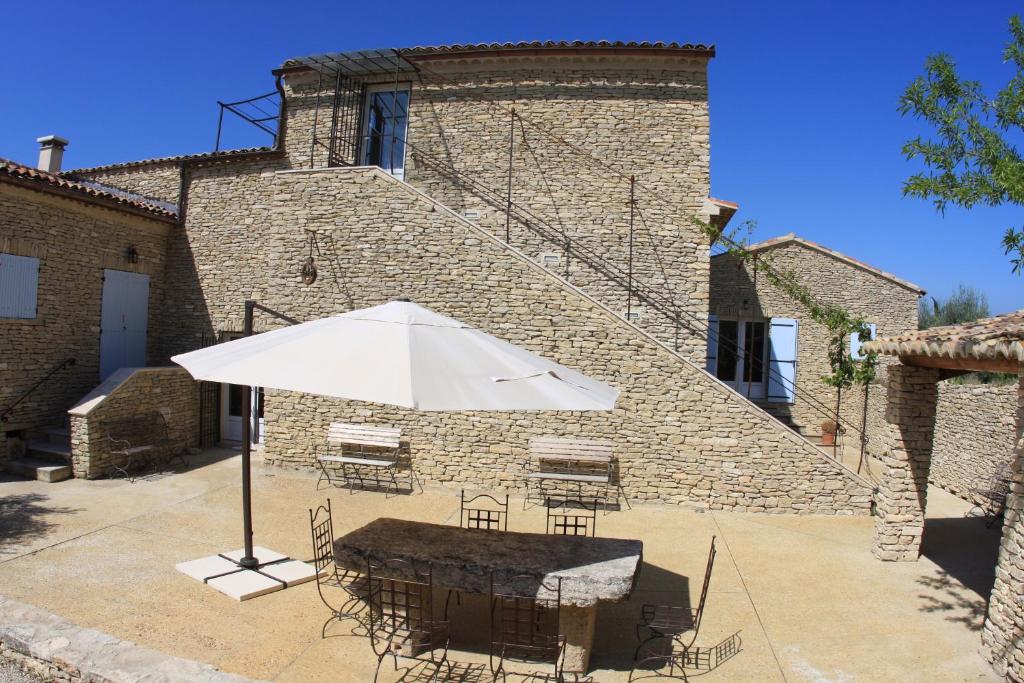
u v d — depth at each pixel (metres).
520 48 11.90
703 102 11.90
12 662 4.90
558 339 9.95
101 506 8.62
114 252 12.10
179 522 8.13
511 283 10.13
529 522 8.83
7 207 10.04
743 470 9.43
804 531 8.69
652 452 9.66
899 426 7.67
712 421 9.50
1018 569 5.05
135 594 5.99
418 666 4.97
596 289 11.91
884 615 6.21
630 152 11.99
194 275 13.20
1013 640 4.98
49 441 10.59
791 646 5.54
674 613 6.02
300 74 12.95
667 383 9.63
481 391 4.55
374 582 5.80
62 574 6.36
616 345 9.78
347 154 12.77
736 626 5.90
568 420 9.87
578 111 12.12
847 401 14.41
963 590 6.85
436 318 5.62
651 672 5.03
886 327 14.72
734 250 12.75
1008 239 4.98
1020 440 5.28
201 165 13.27
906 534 7.65
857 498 9.30
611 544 5.67
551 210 12.12
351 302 10.78
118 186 14.11
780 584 6.91
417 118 12.67
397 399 4.20
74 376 11.27
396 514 8.95
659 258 11.86
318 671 4.82
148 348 12.99
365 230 10.74
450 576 4.98
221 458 11.78
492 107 12.37
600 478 9.32
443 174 12.51
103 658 4.62
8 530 7.52
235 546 7.35
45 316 10.71
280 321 11.12
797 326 14.55
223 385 12.87
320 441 10.73
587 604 4.74
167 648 5.03
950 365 6.86
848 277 14.82
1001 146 5.52
